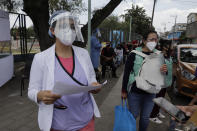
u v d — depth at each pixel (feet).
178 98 17.69
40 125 4.77
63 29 4.40
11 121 11.16
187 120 4.71
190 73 16.07
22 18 24.68
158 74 7.71
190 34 96.32
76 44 16.85
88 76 4.94
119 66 37.73
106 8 21.16
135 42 39.42
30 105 13.83
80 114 4.84
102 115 12.49
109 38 44.91
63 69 4.57
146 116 8.38
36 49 44.32
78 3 33.37
